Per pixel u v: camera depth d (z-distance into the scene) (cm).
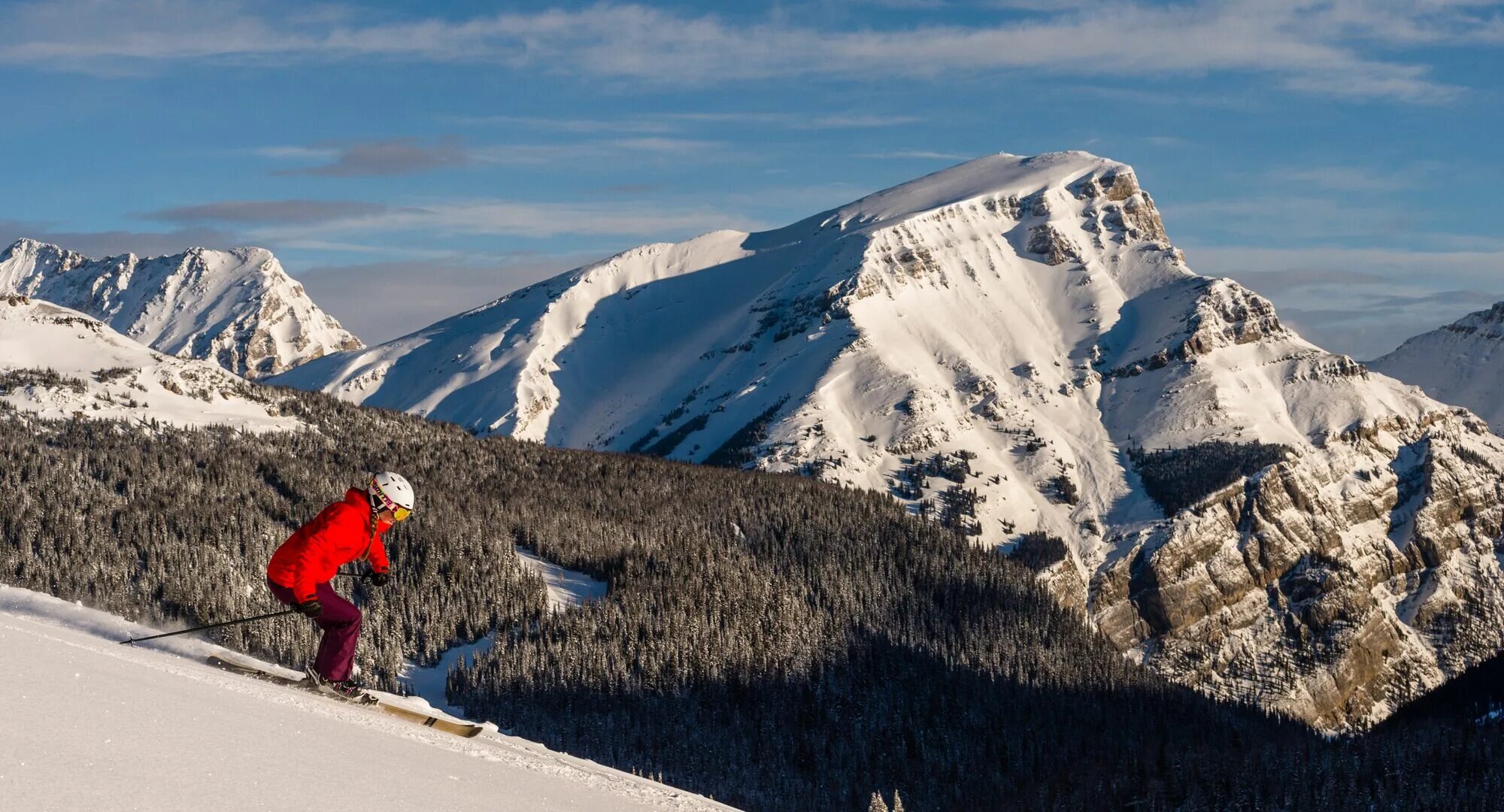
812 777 14312
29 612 1814
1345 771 15000
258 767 905
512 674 13562
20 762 763
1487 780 14612
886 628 18725
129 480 15950
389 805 909
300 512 16325
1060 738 17288
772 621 17288
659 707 14512
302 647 6006
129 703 986
